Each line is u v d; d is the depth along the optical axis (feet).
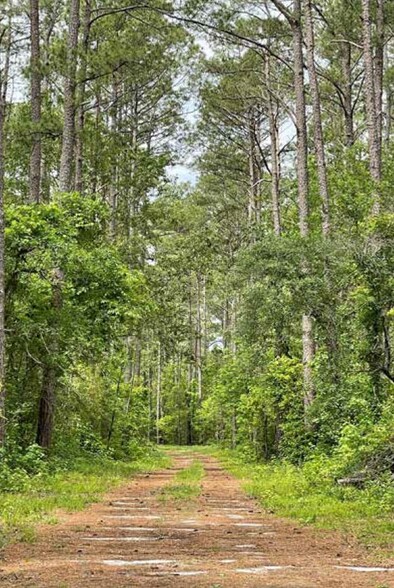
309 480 54.75
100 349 74.38
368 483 48.60
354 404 61.67
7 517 36.01
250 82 116.98
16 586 19.40
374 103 78.79
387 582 20.39
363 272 58.85
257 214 131.13
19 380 70.54
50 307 70.18
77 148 95.86
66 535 31.12
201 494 53.93
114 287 75.36
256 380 92.02
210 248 148.87
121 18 100.68
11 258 65.21
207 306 225.35
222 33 101.35
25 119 83.10
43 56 95.55
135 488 58.49
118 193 112.16
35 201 82.17
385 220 58.49
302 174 82.33
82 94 81.10
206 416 190.90
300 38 85.61
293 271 64.85
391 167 82.58
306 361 77.36
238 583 19.86
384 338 59.82
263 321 69.72
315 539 30.81
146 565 23.39
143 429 140.36
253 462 100.73
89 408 86.79
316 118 83.25
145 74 107.76
